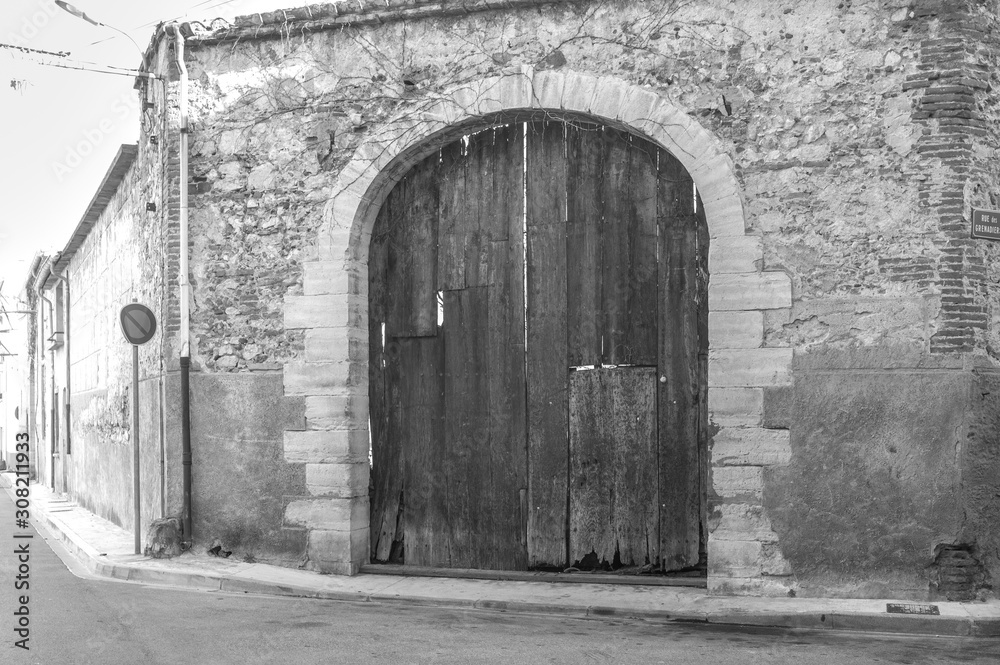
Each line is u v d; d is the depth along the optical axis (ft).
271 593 26.55
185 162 30.50
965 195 23.29
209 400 30.27
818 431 23.89
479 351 28.27
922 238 23.48
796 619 22.02
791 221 24.38
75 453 61.67
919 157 23.58
